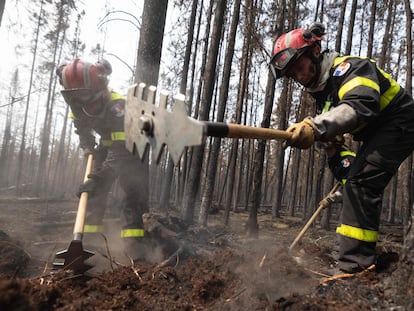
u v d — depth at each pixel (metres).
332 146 3.12
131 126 2.18
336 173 3.16
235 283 2.26
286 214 16.31
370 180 2.38
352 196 2.42
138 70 4.25
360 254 2.37
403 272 1.87
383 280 2.04
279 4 7.32
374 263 2.36
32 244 3.83
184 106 1.69
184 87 10.79
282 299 1.92
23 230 5.22
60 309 1.86
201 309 2.05
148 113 1.99
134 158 3.38
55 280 2.26
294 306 1.80
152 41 4.24
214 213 11.97
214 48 7.12
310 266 2.78
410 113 2.47
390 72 13.50
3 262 2.68
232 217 11.89
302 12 9.86
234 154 9.30
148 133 1.94
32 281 2.15
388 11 13.46
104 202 3.64
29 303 1.62
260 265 2.50
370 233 2.36
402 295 1.82
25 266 2.82
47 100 18.86
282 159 13.87
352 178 2.44
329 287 2.05
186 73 10.79
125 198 3.43
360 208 2.38
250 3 8.35
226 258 2.74
